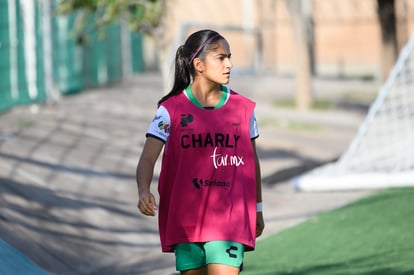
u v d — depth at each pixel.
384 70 33.56
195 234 7.78
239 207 7.79
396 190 18.75
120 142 23.17
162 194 7.96
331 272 11.99
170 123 7.83
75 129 24.00
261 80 46.91
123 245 14.40
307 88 34.53
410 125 21.58
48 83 28.44
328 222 15.85
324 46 54.34
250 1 53.31
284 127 29.72
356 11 53.19
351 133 29.05
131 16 23.22
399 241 13.70
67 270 12.58
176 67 7.99
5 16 26.70
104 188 17.59
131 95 34.59
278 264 12.77
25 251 12.48
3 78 26.50
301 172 22.50
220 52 7.78
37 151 19.14
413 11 48.91
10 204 14.20
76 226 14.53
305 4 49.84
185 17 51.09
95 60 37.09
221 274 7.67
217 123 7.85
